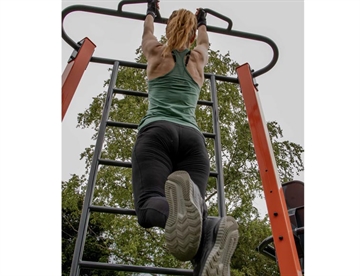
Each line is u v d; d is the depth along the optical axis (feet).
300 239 7.66
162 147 4.63
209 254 3.45
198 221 3.53
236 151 26.37
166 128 4.71
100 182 23.67
